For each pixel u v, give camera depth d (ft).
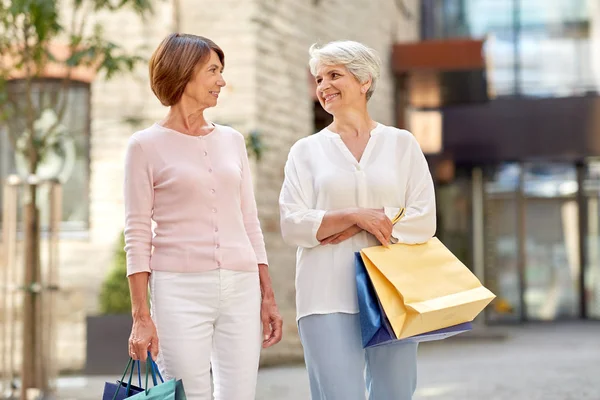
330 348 15.44
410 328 14.58
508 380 35.63
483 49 53.47
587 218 75.61
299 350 45.21
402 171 16.17
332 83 16.05
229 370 15.05
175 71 14.96
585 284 75.61
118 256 41.45
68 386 36.88
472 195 75.10
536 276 75.66
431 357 47.34
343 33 52.01
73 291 44.01
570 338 59.41
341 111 16.17
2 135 45.93
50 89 44.16
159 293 14.70
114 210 44.14
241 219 15.38
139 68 44.04
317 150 16.15
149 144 14.99
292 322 45.14
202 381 14.78
